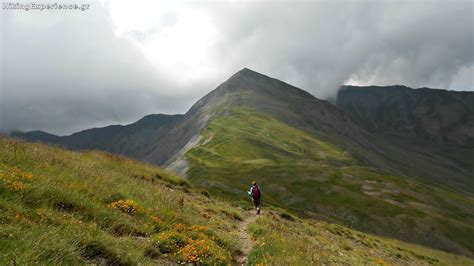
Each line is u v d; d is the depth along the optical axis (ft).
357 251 79.00
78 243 26.94
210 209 70.18
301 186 409.28
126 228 37.01
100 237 29.58
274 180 427.33
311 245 56.65
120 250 29.37
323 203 368.27
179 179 94.94
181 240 37.22
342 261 54.60
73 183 43.11
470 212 520.83
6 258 21.16
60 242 25.29
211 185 341.21
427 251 234.79
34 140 72.23
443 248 306.35
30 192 33.81
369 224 331.16
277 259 37.76
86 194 40.34
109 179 54.39
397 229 325.62
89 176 50.93
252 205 103.55
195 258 34.09
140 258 30.01
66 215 32.45
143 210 44.09
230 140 620.49
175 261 33.27
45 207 32.27
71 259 24.85
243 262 40.32
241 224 67.62
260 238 49.34
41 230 26.11
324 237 82.99
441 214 376.07
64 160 55.77
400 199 410.31
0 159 44.11
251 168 466.70
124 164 85.56
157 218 43.70
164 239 36.22
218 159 514.27
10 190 32.09
